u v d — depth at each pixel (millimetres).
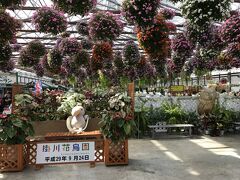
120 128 4773
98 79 15938
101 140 4918
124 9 4691
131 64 8562
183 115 8297
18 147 4566
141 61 10844
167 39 5922
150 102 8906
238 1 6926
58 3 4484
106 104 6176
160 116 8148
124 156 4859
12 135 4387
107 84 14453
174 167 4688
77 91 6629
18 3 4574
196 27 4695
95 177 4238
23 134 4617
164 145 6512
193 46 6699
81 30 7879
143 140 7168
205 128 7914
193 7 4324
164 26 5840
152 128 7461
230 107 9305
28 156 4797
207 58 7883
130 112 4879
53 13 5961
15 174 4441
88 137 5230
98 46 8289
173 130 8172
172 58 9227
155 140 7152
